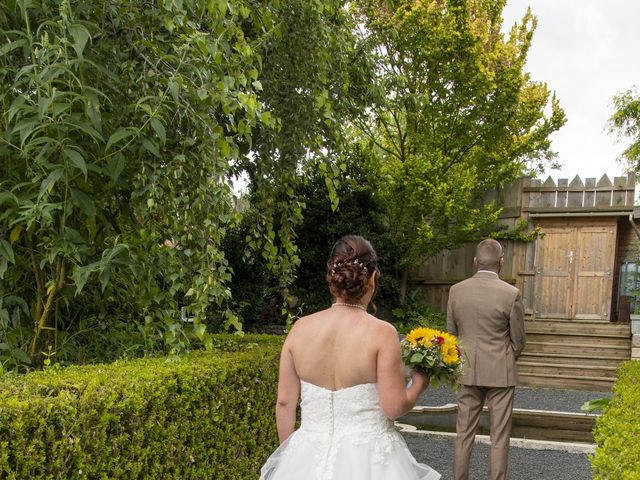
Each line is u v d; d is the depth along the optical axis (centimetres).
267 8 318
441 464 437
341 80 403
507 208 1091
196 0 254
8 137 223
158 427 228
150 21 266
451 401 675
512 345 352
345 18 417
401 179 938
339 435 173
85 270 237
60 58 227
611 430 196
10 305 277
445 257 1128
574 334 963
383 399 170
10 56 245
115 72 270
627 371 342
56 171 217
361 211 1027
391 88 502
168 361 263
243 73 278
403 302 1055
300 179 411
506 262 1098
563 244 1063
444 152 1025
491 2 1023
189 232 268
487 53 984
